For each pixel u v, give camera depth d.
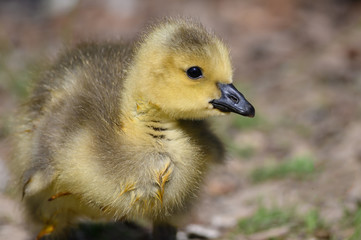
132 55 9.80
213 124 11.11
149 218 10.05
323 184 13.23
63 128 9.53
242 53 23.72
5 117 15.68
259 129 17.28
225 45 9.63
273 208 12.20
